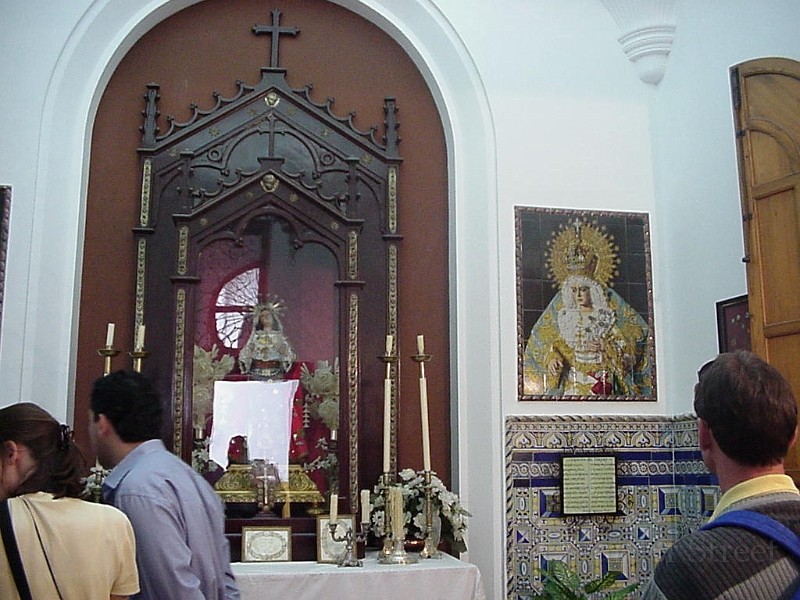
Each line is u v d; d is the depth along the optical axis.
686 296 5.02
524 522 4.81
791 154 3.79
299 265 5.07
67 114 4.82
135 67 5.13
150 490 2.59
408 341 5.20
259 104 5.18
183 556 2.54
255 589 3.98
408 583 4.09
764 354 3.85
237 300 4.98
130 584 2.34
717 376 1.69
